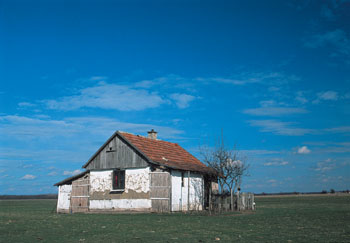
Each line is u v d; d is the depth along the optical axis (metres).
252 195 34.72
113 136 33.41
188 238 13.05
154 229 16.22
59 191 36.31
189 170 32.00
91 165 34.41
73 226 18.22
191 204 32.56
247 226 17.47
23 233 15.13
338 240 12.33
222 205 31.62
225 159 33.03
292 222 19.66
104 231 15.56
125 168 32.19
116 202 32.03
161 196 29.86
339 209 34.25
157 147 35.44
